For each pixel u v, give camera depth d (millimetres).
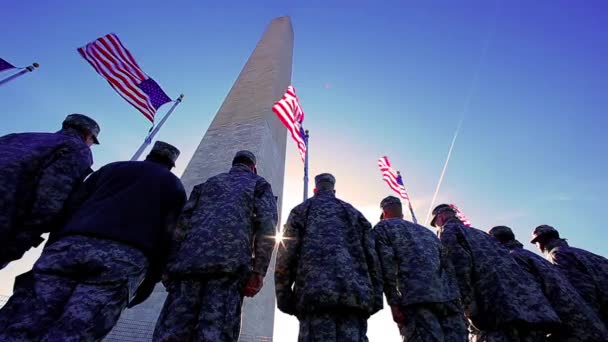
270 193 3176
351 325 2576
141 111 7762
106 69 7605
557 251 4570
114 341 5641
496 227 4629
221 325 2311
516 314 3195
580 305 3633
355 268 2783
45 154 2771
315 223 3098
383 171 9938
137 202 2789
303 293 2666
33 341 2053
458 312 3162
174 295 2471
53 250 2381
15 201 2539
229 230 2656
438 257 3445
